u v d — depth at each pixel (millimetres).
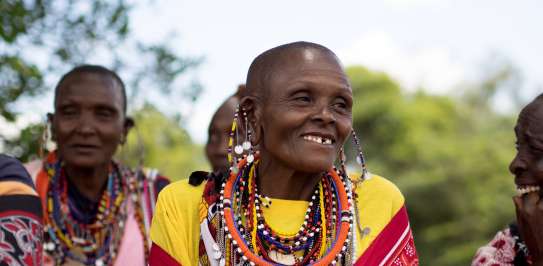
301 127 2967
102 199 5176
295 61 2998
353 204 3217
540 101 3613
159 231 3180
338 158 3311
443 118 31094
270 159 3143
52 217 4980
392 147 29969
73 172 5090
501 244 3828
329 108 2990
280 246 3055
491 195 26750
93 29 6703
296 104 2967
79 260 4977
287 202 3176
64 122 4992
